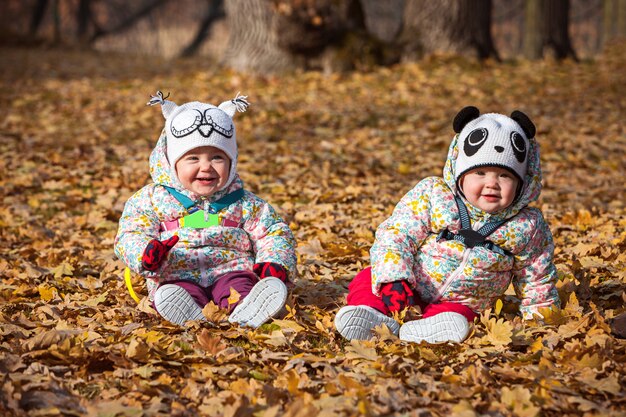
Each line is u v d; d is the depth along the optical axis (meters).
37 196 7.52
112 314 4.10
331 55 15.86
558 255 5.36
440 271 3.81
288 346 3.60
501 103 13.19
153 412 2.92
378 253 3.76
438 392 3.06
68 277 5.02
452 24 16.48
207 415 2.90
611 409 2.99
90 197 7.55
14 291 4.61
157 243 3.83
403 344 3.59
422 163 9.31
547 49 17.75
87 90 14.88
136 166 8.72
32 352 3.38
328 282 4.84
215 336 3.63
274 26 15.91
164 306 3.77
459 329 3.54
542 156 9.67
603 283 4.68
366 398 2.99
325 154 9.48
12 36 26.06
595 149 10.06
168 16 60.03
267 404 2.96
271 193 7.65
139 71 18.66
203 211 4.05
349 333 3.57
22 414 2.85
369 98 13.55
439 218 3.80
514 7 49.09
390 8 54.62
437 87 14.36
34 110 12.70
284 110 12.23
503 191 3.70
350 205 7.14
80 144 9.81
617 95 13.91
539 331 3.74
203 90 14.55
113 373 3.25
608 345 3.44
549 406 2.98
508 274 3.90
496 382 3.21
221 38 49.97
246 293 3.92
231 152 4.06
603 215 6.68
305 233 6.14
